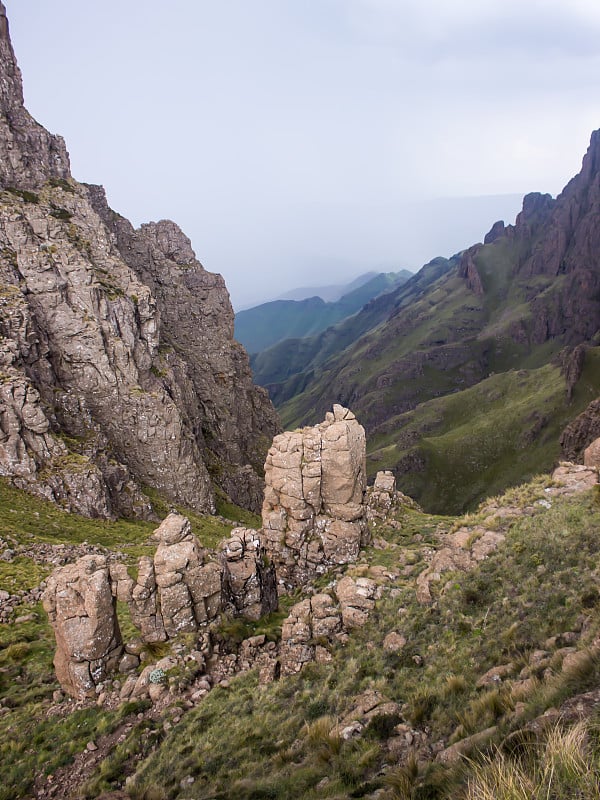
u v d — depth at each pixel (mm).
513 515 24062
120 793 14281
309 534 30156
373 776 10539
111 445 68375
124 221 103625
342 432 30406
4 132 72875
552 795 6133
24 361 59969
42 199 73875
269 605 26781
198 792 13047
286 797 11039
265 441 129125
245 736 15430
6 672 23031
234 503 96250
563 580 16234
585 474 26984
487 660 14086
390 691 14953
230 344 122812
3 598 30328
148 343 78250
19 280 64812
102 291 70000
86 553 40312
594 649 9828
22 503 49156
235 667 21328
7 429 52562
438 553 23109
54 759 16844
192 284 113812
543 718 7980
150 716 18500
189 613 22750
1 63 75438
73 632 20781
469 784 7152
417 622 18625
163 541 23703
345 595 22750
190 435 80125
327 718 14273
